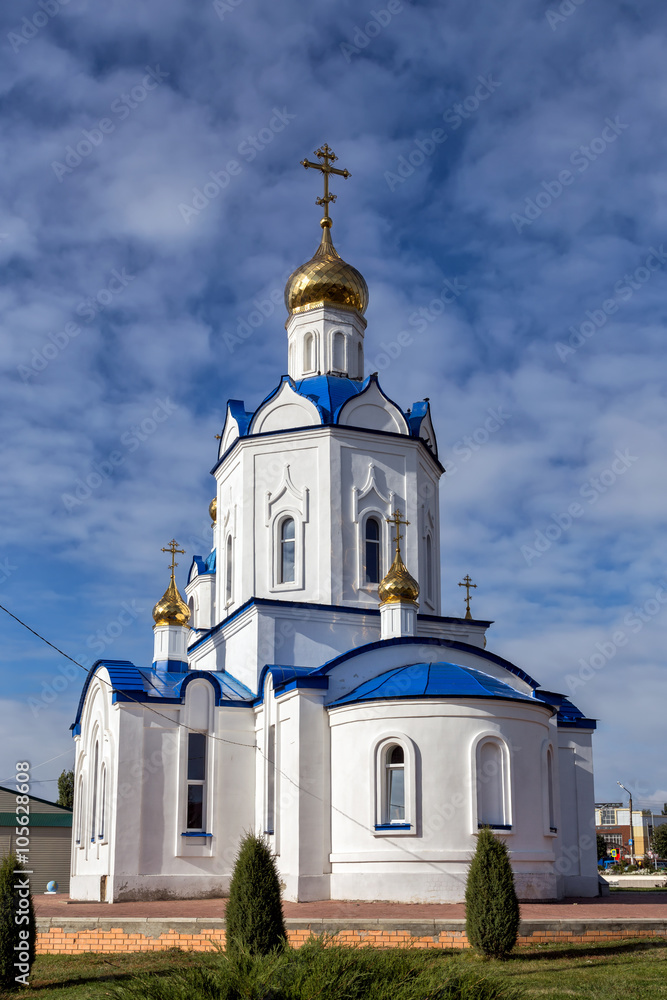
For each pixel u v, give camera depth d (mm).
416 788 24375
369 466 31703
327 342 34625
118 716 27500
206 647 34344
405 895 23781
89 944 19109
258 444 32094
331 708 26188
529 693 28812
